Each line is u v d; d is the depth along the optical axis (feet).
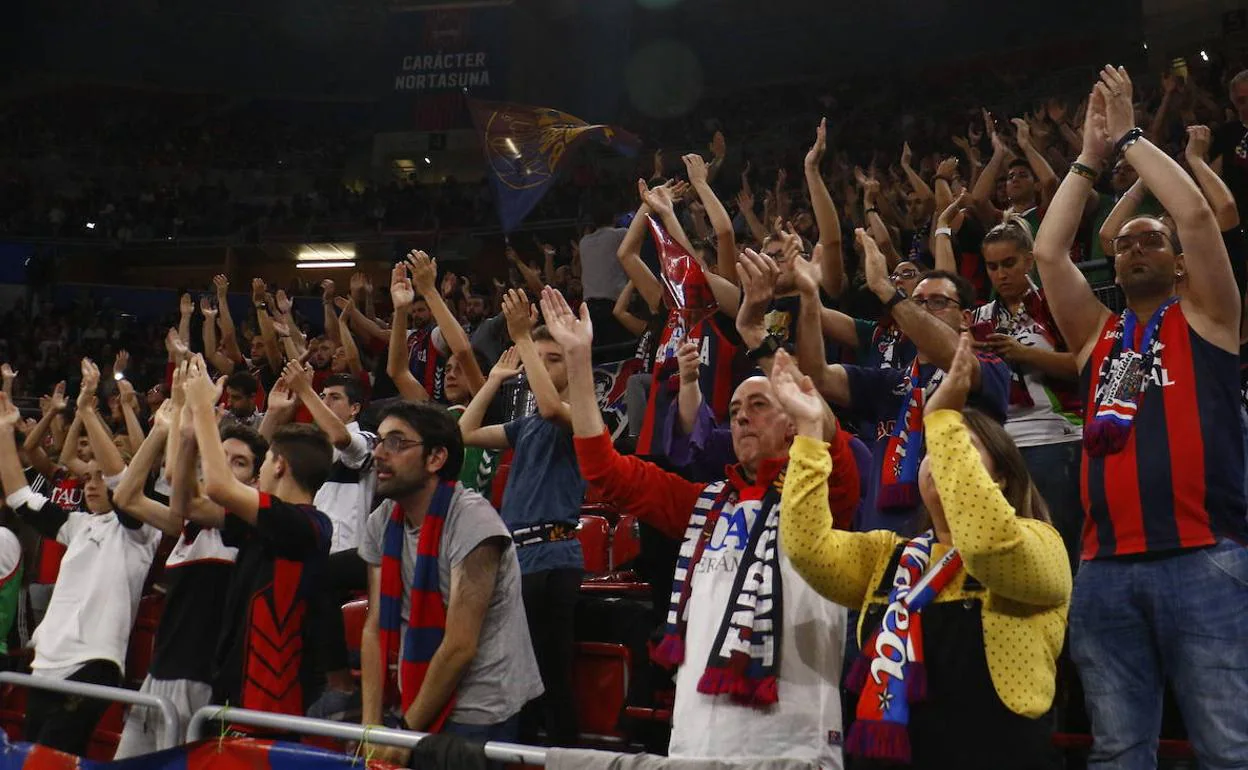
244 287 79.77
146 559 18.90
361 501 18.12
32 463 25.48
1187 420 10.18
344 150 86.07
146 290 76.02
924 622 8.85
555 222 71.00
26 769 12.57
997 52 71.31
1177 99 30.27
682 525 11.80
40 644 18.31
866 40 78.64
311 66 89.97
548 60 79.25
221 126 87.15
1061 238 11.48
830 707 9.87
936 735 8.58
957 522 8.35
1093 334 11.46
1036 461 13.48
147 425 29.17
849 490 10.82
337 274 78.89
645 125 76.64
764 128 73.67
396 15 87.35
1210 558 9.82
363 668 12.48
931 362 12.59
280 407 18.30
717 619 10.24
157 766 11.94
